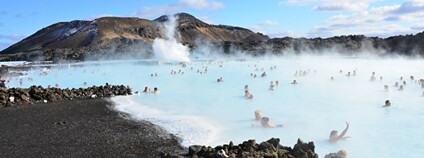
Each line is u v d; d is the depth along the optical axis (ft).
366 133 46.75
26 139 46.93
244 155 34.99
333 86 93.50
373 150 40.04
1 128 53.42
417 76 110.63
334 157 35.24
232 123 54.03
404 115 56.95
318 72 128.36
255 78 116.57
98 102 76.64
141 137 46.91
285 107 65.77
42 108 69.97
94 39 546.67
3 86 111.55
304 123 52.95
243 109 64.90
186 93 88.07
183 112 63.46
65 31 612.29
